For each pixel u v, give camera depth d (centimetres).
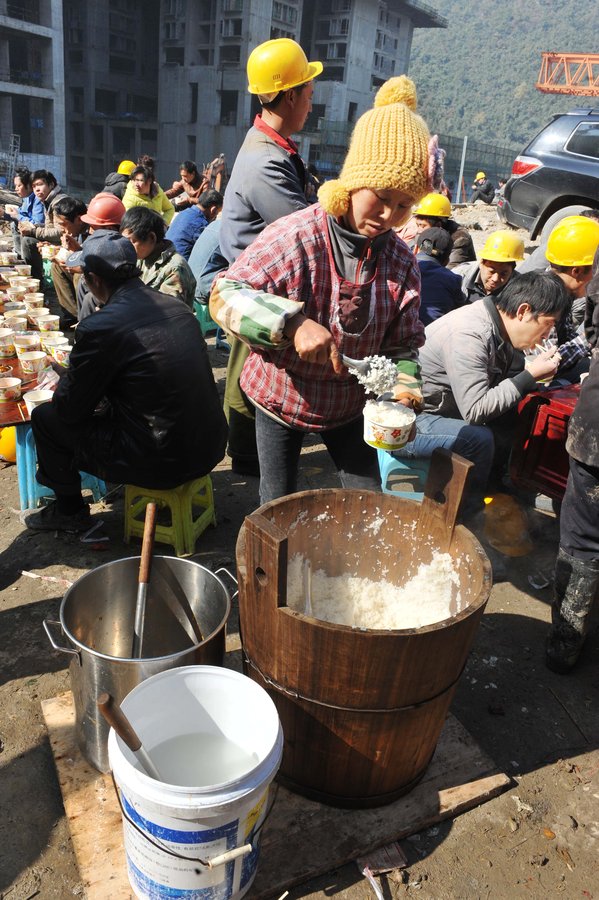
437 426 335
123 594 243
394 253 233
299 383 243
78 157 6906
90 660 195
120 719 155
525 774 235
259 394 252
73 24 6462
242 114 5925
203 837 158
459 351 318
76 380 293
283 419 251
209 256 619
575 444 246
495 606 324
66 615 217
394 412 223
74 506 352
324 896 190
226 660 270
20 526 363
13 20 4688
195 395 301
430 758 219
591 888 199
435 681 186
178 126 6275
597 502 250
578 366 415
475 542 210
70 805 204
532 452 337
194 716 191
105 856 190
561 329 411
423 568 233
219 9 5734
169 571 242
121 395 300
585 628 273
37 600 306
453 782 221
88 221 450
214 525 370
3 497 393
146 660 194
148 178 836
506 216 939
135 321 289
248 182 323
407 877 196
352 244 215
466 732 241
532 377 313
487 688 273
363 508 232
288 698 192
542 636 306
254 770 160
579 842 212
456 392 321
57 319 468
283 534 170
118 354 286
